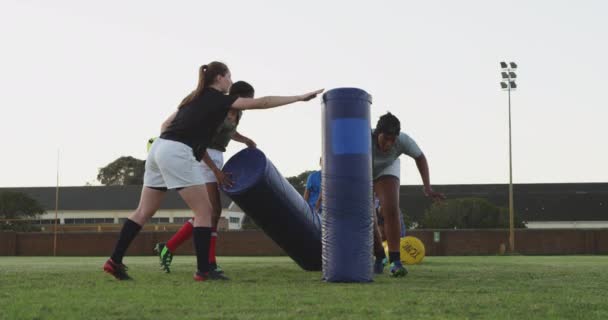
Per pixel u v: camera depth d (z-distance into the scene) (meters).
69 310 3.15
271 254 37.03
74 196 75.38
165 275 6.01
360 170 4.90
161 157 4.99
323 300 3.58
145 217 5.30
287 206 5.99
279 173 6.05
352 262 4.91
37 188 76.31
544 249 36.44
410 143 6.15
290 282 4.99
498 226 49.47
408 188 71.69
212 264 6.12
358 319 2.84
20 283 4.86
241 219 69.81
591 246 36.28
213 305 3.35
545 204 68.88
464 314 3.05
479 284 4.88
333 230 4.93
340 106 4.89
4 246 38.47
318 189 8.49
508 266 9.59
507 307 3.32
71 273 6.35
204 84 5.07
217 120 5.04
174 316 2.95
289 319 2.85
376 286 4.56
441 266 9.49
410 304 3.41
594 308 3.31
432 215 50.66
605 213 67.19
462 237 36.03
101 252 38.81
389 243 6.00
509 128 35.88
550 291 4.27
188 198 5.07
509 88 36.06
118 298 3.68
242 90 5.99
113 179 93.25
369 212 4.98
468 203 50.00
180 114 5.06
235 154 5.93
